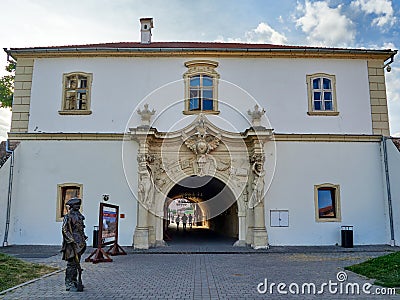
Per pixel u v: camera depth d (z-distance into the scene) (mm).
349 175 17453
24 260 12445
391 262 10297
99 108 17750
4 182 16594
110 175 17094
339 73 18375
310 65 18328
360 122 18000
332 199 17422
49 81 18000
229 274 10148
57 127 17609
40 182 17094
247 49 17953
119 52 17984
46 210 16906
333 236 17031
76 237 8297
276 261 12609
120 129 17594
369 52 18312
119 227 16766
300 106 17969
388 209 17094
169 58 18156
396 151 16688
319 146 17594
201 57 18141
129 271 10648
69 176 17109
